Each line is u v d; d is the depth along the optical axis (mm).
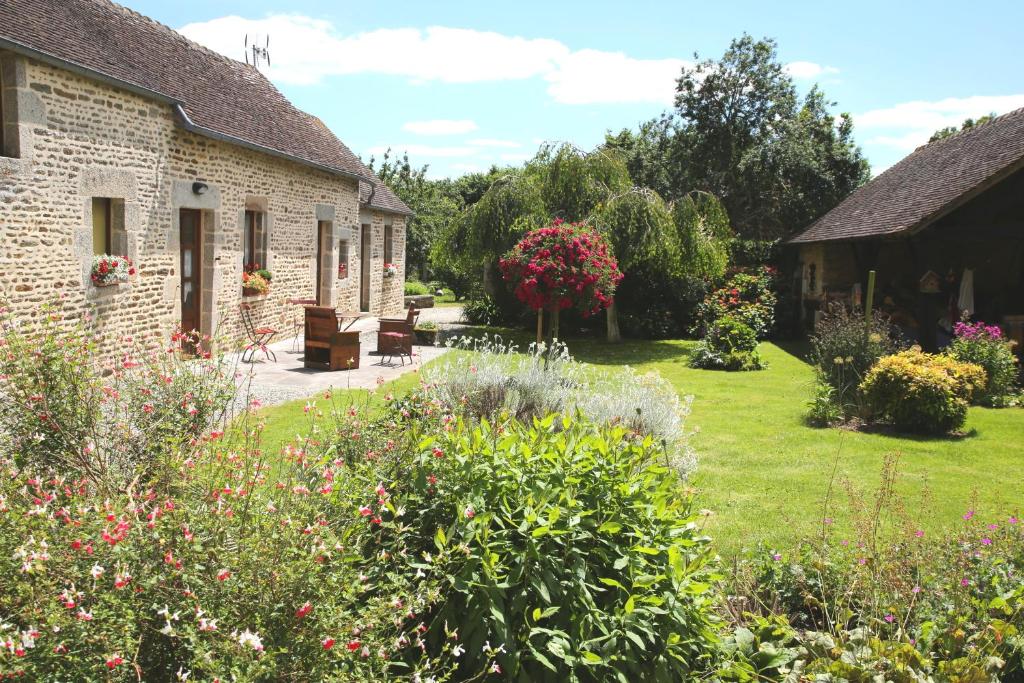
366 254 17797
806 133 21062
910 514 5121
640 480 2971
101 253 8406
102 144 8039
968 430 7773
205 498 2584
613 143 23219
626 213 14328
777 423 8070
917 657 2871
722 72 21703
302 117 14875
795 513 5176
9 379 3439
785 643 3084
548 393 6105
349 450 3379
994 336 9625
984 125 14719
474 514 2629
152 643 2064
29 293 7086
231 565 2143
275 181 12180
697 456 6340
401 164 30188
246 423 3633
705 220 16328
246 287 11391
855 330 9344
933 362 8164
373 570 2523
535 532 2521
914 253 11977
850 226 14711
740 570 3641
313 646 2084
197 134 9750
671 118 22891
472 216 15625
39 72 7113
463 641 2496
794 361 13266
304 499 2564
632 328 16281
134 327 8727
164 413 3637
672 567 2721
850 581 3377
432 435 3229
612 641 2523
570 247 11969
